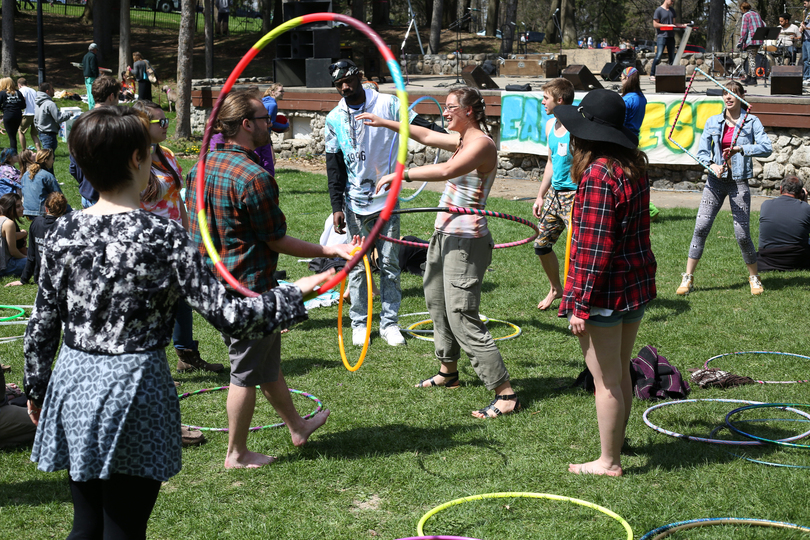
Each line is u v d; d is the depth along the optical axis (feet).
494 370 14.62
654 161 44.09
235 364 12.14
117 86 17.95
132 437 7.30
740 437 13.62
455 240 14.67
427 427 14.32
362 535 10.59
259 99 12.12
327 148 19.25
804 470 12.18
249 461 12.72
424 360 18.28
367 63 69.72
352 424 14.49
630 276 11.42
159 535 10.59
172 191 16.88
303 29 56.34
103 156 7.39
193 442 13.42
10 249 26.96
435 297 15.74
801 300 22.35
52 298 7.69
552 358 18.21
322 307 23.29
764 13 126.11
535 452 13.15
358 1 130.00
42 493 11.78
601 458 12.32
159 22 150.92
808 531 10.23
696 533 10.34
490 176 15.05
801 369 17.11
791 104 40.04
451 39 124.77
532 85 63.93
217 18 139.95
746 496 11.41
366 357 18.53
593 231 10.93
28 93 51.67
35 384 8.08
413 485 12.00
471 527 10.71
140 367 7.36
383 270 19.62
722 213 35.60
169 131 69.97
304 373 17.42
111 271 7.29
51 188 29.01
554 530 10.59
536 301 23.20
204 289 7.47
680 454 12.89
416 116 17.97
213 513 11.17
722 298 22.82
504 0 182.50
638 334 19.72
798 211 25.63
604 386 11.85
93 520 7.75
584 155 11.27
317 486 12.00
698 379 16.31
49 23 139.95
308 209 36.81
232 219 11.65
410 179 14.32
